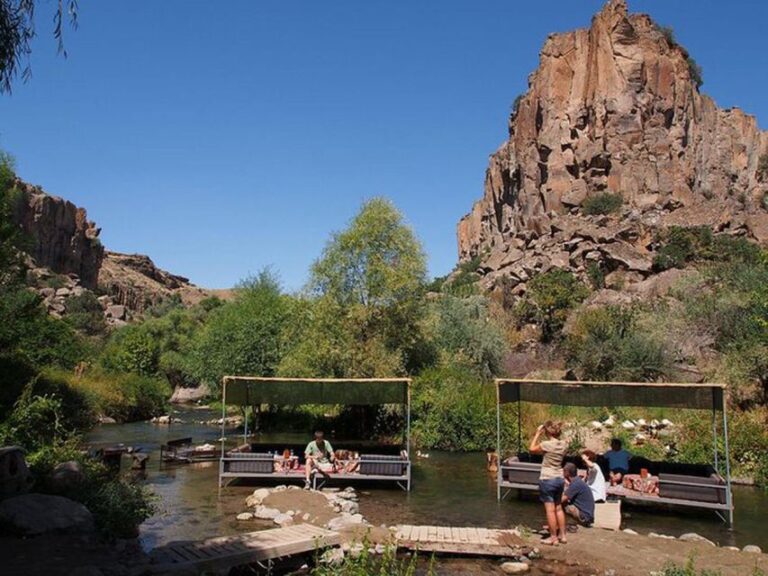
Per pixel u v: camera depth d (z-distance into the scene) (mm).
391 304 26406
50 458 13188
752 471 16422
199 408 46469
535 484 14211
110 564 8164
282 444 18250
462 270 101750
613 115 90188
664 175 84312
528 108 104375
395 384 17875
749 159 107625
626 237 67875
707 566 9023
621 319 36438
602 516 11500
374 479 15758
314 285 27172
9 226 21078
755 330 26297
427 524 12195
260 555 8805
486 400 23875
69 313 90000
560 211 90500
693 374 29078
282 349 31641
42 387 23484
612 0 95500
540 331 49594
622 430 20406
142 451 22344
